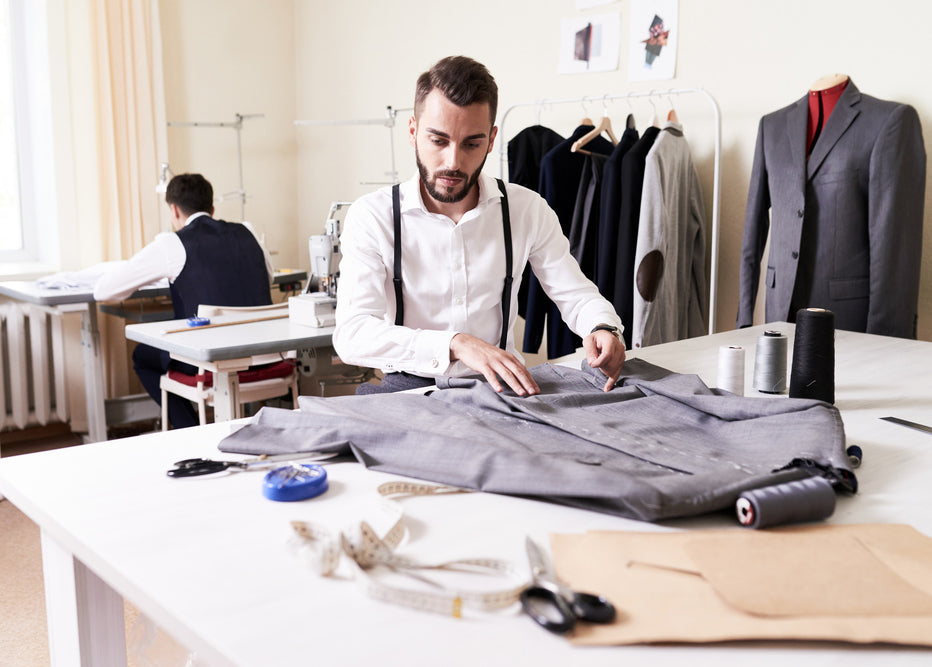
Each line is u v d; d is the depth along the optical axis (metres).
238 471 1.05
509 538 0.86
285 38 4.73
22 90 3.97
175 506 0.94
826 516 0.90
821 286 2.48
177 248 3.06
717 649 0.65
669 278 2.87
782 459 1.02
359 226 1.72
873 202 2.36
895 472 1.07
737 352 1.48
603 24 3.33
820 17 2.73
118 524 0.89
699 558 0.78
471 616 0.70
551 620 0.67
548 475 0.94
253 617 0.70
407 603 0.72
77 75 3.80
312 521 0.89
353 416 1.20
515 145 3.27
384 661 0.63
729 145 3.02
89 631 1.06
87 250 3.93
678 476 0.94
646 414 1.23
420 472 1.01
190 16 4.32
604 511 0.92
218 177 4.54
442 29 3.98
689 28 3.08
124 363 4.02
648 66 3.21
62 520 0.90
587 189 3.01
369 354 1.55
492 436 1.10
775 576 0.75
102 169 3.94
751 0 2.89
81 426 3.82
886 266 2.34
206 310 2.79
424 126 1.54
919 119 2.42
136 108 3.98
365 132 4.45
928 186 2.55
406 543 0.84
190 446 1.16
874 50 2.62
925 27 2.50
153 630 1.21
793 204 2.51
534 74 3.63
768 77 2.88
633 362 1.51
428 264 1.75
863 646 0.66
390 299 1.78
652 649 0.65
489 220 1.78
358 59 4.43
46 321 3.81
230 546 0.84
